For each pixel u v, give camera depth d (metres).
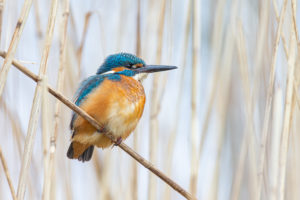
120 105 8.20
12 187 5.91
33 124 5.83
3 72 5.61
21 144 8.05
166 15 8.86
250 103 7.92
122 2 9.24
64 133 8.59
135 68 8.93
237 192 7.94
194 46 8.30
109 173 8.34
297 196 7.99
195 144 7.95
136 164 8.45
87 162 8.59
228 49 8.70
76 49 8.73
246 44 8.95
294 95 6.89
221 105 8.62
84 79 8.77
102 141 8.38
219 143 8.52
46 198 5.80
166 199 8.31
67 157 8.33
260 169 6.57
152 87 8.46
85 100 8.20
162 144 8.84
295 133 8.08
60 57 7.42
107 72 9.17
